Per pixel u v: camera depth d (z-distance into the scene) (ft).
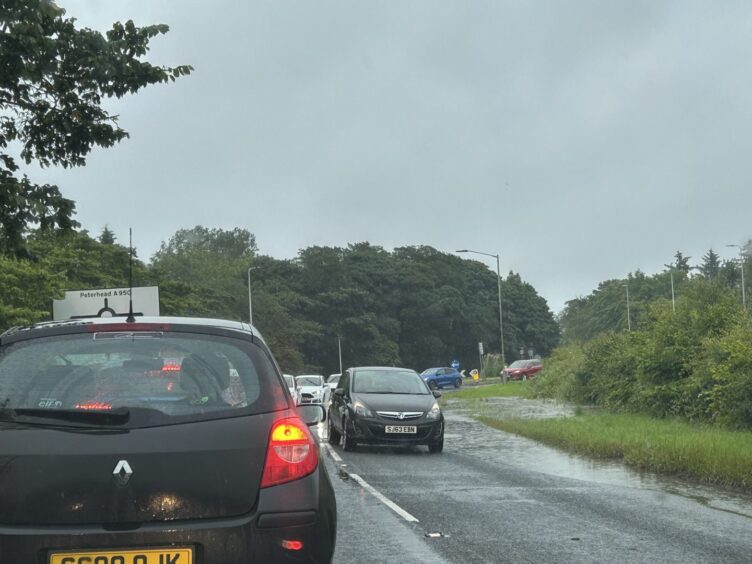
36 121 36.32
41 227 37.50
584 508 30.94
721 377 58.75
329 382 166.91
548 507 31.14
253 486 13.74
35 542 12.91
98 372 14.20
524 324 441.27
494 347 422.41
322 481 14.48
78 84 36.06
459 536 25.79
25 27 32.42
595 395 102.06
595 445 50.57
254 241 463.83
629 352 83.71
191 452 13.60
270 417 14.28
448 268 406.00
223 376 14.51
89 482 13.23
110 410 13.64
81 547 13.00
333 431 58.70
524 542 24.88
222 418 14.03
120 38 36.63
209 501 13.52
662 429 57.11
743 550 23.75
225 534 13.37
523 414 86.63
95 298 68.49
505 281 447.83
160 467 13.44
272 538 13.57
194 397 14.14
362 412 52.65
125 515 13.24
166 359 14.51
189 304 195.42
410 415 52.16
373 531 26.61
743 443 44.80
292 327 321.73
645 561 22.44
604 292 461.78
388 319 367.86
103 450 13.37
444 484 37.55
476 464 46.01
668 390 69.77
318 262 360.89
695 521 28.27
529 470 43.06
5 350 14.40
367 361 357.41
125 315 16.74
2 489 13.17
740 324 67.00
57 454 13.29
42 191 37.22
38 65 34.01
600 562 22.35
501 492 35.01
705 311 74.18
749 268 233.55
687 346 71.72
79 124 36.29
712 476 37.96
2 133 36.73
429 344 384.27
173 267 319.27
